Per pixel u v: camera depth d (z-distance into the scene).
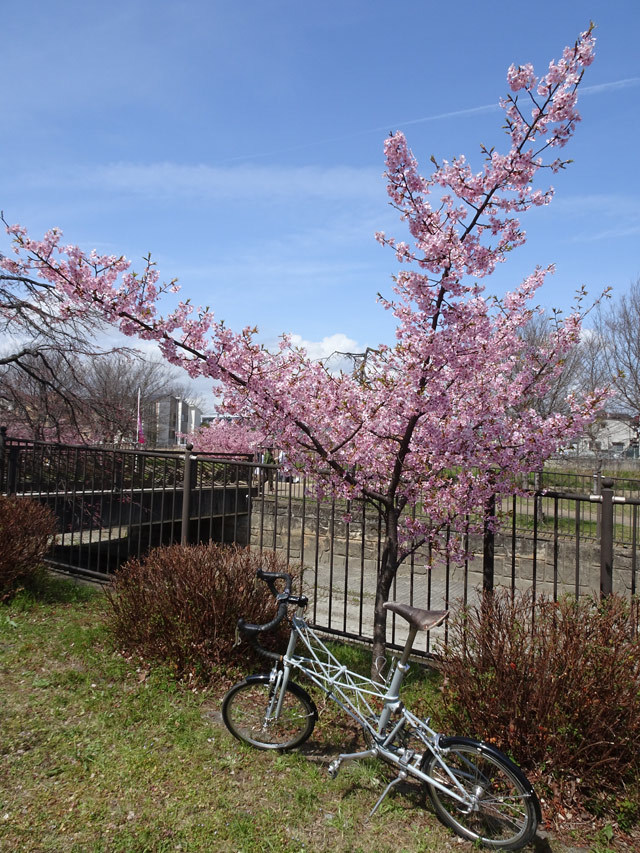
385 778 3.19
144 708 3.80
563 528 11.65
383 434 3.91
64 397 11.29
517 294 4.17
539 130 3.23
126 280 3.69
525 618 3.53
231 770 3.18
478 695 3.29
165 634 4.40
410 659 5.02
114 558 10.20
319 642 3.42
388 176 3.39
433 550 4.43
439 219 3.38
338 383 4.16
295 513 13.31
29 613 5.55
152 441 29.92
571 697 3.06
